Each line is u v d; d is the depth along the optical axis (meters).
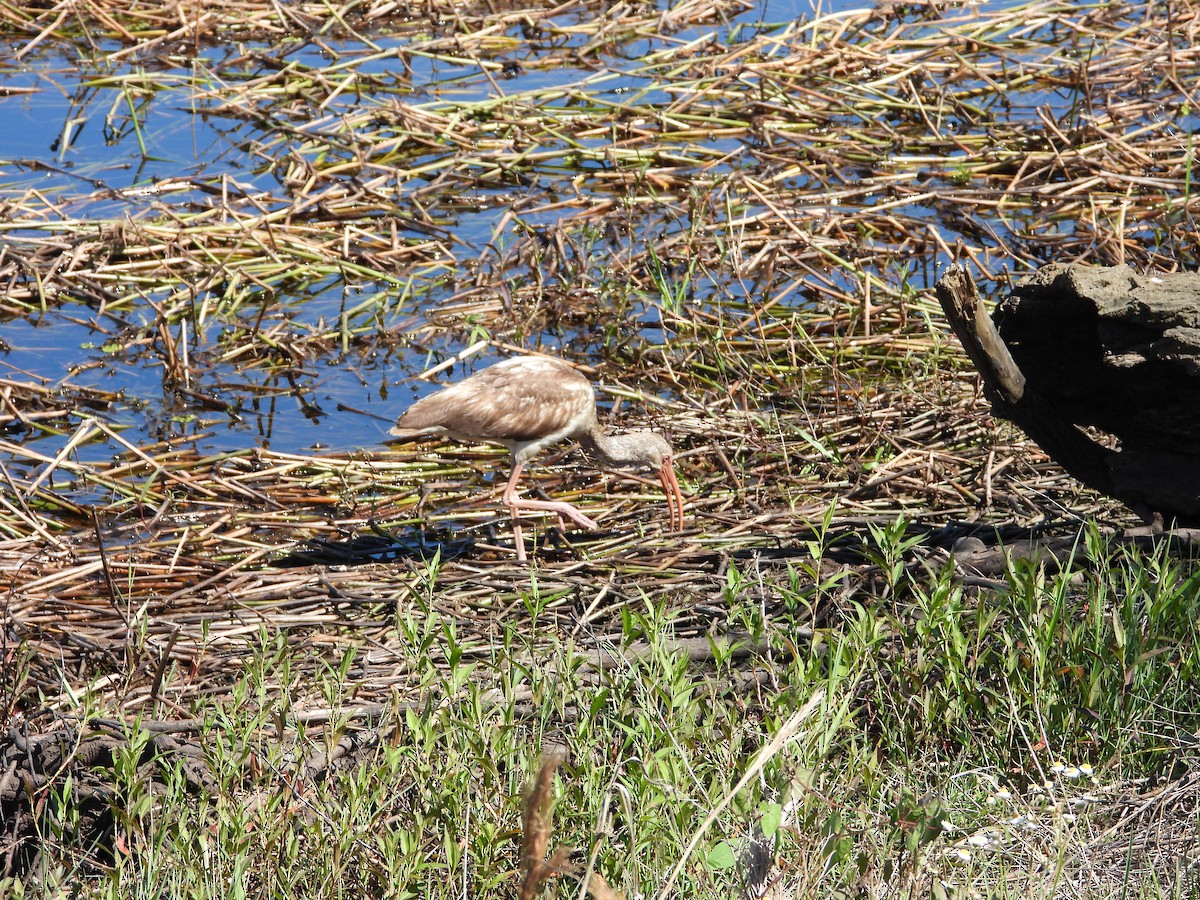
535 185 20.36
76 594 11.08
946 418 13.93
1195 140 20.98
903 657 8.51
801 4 27.47
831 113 22.53
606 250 18.55
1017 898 6.73
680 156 21.12
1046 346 10.38
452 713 8.42
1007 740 8.13
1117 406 10.48
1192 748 7.86
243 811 7.55
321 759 8.48
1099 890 6.86
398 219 19.36
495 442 12.53
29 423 14.64
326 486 13.36
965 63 23.75
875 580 9.91
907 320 16.47
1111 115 21.83
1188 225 18.14
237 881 7.05
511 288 17.58
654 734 7.84
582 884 6.42
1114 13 26.33
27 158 21.05
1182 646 8.44
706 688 8.74
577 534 12.35
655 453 12.60
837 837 6.81
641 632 8.84
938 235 18.17
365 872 7.62
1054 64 23.89
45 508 12.93
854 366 15.72
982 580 9.70
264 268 17.83
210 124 22.38
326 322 17.05
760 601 9.88
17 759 8.54
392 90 23.17
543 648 9.71
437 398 12.40
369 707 8.85
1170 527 10.44
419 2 26.23
